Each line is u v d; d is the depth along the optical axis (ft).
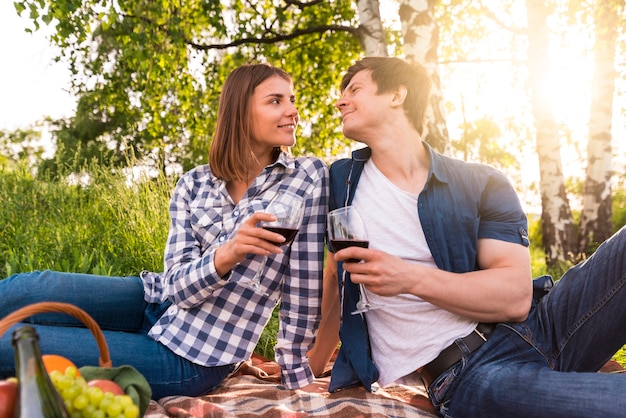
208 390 6.63
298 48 29.76
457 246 6.22
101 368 3.97
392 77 6.49
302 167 6.98
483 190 6.36
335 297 7.42
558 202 25.91
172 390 6.33
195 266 6.13
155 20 23.57
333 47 29.58
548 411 5.24
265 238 5.67
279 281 6.77
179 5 24.90
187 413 5.71
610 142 26.71
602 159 26.58
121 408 3.39
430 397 6.24
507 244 6.21
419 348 6.13
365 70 6.64
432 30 18.11
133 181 15.88
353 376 6.72
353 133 6.60
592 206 26.66
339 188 6.86
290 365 6.81
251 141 6.91
